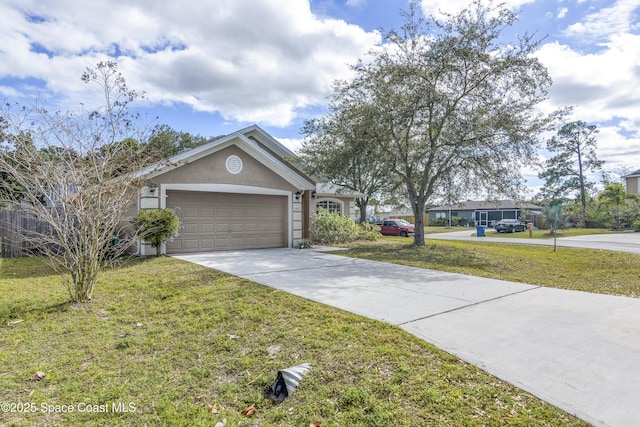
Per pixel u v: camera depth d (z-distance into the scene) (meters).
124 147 6.47
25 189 6.26
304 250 13.12
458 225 45.31
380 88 12.76
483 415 2.59
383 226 25.47
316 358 3.56
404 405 2.74
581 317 4.82
